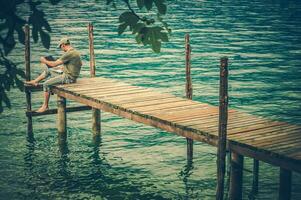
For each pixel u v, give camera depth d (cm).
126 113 1062
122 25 317
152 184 1043
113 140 1333
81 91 1252
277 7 5656
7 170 1099
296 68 2364
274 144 792
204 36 3362
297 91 1889
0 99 331
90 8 5150
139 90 1264
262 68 2350
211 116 993
